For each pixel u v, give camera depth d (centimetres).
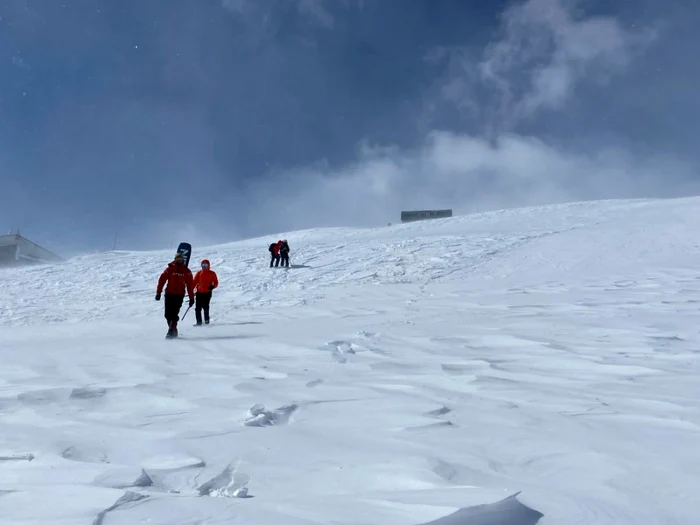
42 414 488
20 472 332
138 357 806
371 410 462
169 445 384
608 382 561
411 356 752
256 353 820
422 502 256
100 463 351
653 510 259
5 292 2183
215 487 320
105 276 2491
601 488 287
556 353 732
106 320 1623
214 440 391
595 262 2145
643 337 823
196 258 2883
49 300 2023
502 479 300
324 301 1784
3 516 254
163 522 242
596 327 930
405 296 1784
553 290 1638
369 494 278
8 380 656
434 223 4269
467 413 447
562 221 3584
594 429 395
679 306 1170
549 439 373
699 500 270
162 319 1566
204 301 1353
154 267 2689
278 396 528
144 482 314
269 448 369
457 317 1217
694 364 638
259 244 4075
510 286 1811
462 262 2350
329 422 432
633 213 3550
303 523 237
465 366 661
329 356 768
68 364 754
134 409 505
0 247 4831
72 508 260
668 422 411
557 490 283
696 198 4025
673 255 2138
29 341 1192
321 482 306
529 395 509
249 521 241
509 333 911
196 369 695
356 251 2812
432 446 362
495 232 3234
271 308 1698
